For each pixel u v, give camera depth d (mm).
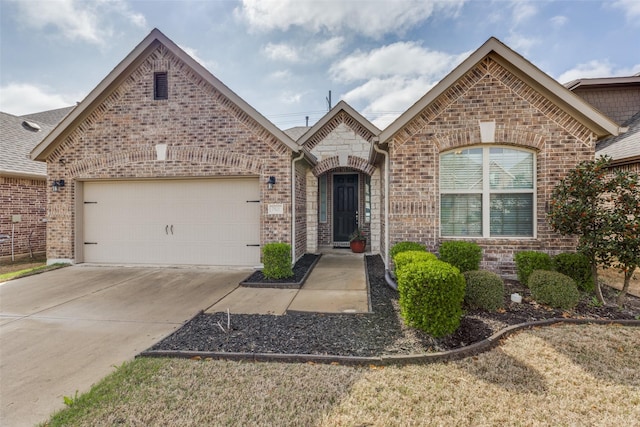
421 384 3146
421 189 7234
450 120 7148
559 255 6156
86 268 8719
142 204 9164
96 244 9297
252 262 8820
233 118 8602
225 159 8625
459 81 7094
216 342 4074
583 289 5852
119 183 9227
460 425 2586
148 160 8836
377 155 8852
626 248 4930
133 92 8859
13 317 5164
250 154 8562
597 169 5457
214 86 8445
